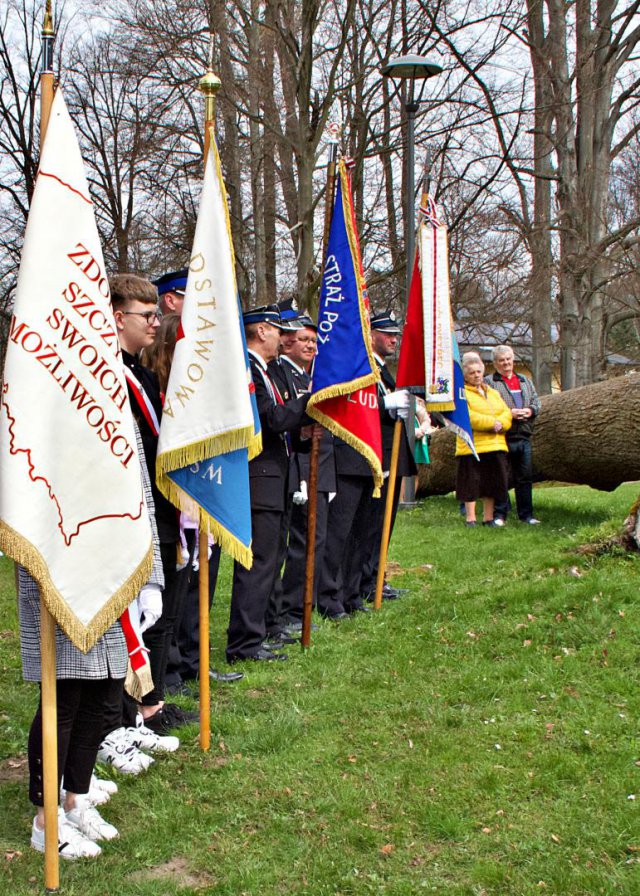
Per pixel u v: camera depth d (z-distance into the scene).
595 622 6.24
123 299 4.62
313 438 6.55
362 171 17.55
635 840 3.84
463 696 5.45
